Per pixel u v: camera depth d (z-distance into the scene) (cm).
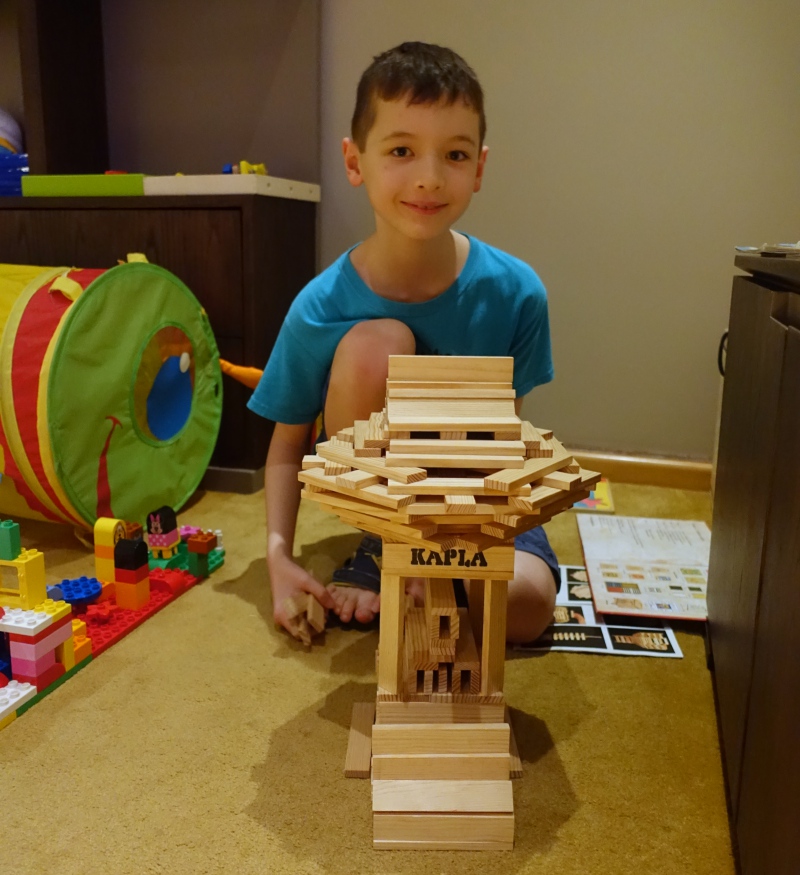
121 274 121
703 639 100
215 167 170
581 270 159
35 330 112
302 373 104
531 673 91
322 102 163
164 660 92
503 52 153
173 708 83
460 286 98
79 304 113
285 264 154
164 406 133
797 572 47
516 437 63
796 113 145
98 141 173
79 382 114
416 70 80
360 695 86
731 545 79
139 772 73
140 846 64
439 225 85
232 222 141
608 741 79
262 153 167
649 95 149
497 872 63
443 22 155
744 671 65
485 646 67
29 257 155
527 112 155
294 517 107
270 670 90
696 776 74
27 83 159
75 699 84
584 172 155
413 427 62
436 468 62
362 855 64
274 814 68
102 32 170
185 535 122
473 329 100
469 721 68
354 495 60
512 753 75
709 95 147
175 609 104
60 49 161
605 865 64
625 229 155
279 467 108
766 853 50
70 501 114
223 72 165
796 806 43
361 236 166
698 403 160
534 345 108
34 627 81
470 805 65
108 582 104
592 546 124
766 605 56
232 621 101
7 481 120
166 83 169
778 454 56
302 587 100
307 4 157
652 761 76
